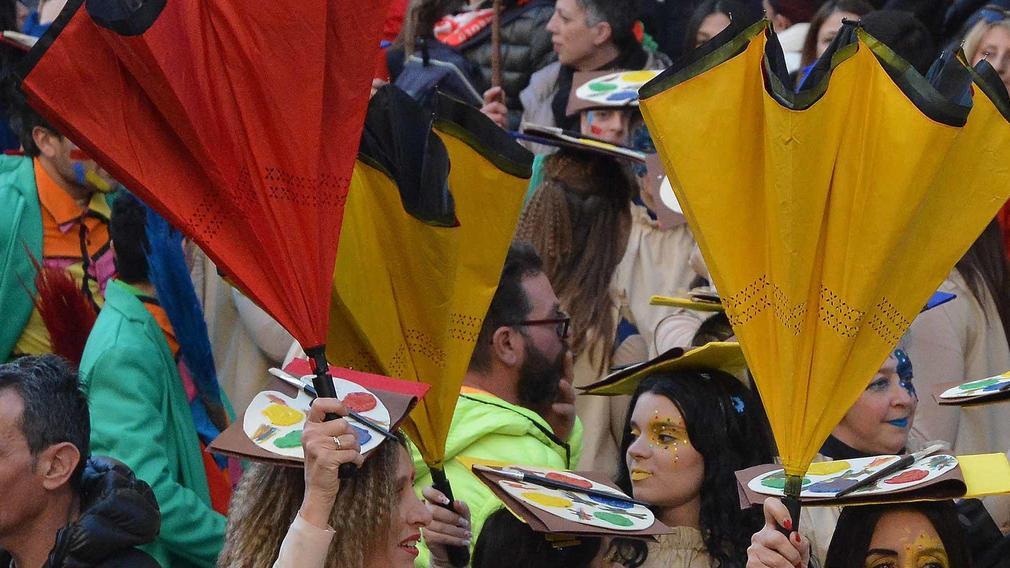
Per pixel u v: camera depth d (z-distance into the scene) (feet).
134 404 46.32
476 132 34.47
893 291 31.14
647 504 39.65
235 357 57.72
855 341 31.09
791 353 30.73
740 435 39.83
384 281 34.63
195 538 45.98
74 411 37.40
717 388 40.14
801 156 29.66
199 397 49.73
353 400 31.94
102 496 36.76
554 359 44.91
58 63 28.71
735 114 30.40
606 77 62.03
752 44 30.32
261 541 32.27
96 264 55.42
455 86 66.74
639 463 39.83
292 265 30.48
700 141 30.42
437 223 33.71
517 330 44.47
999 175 30.94
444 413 35.55
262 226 30.32
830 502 33.81
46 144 54.44
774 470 35.78
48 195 54.90
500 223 34.96
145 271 48.65
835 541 36.04
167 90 29.01
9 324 53.31
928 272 31.14
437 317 34.71
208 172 29.99
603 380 41.70
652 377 40.55
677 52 73.97
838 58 29.84
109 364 46.44
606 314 53.26
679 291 55.83
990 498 45.37
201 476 48.49
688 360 40.01
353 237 34.17
